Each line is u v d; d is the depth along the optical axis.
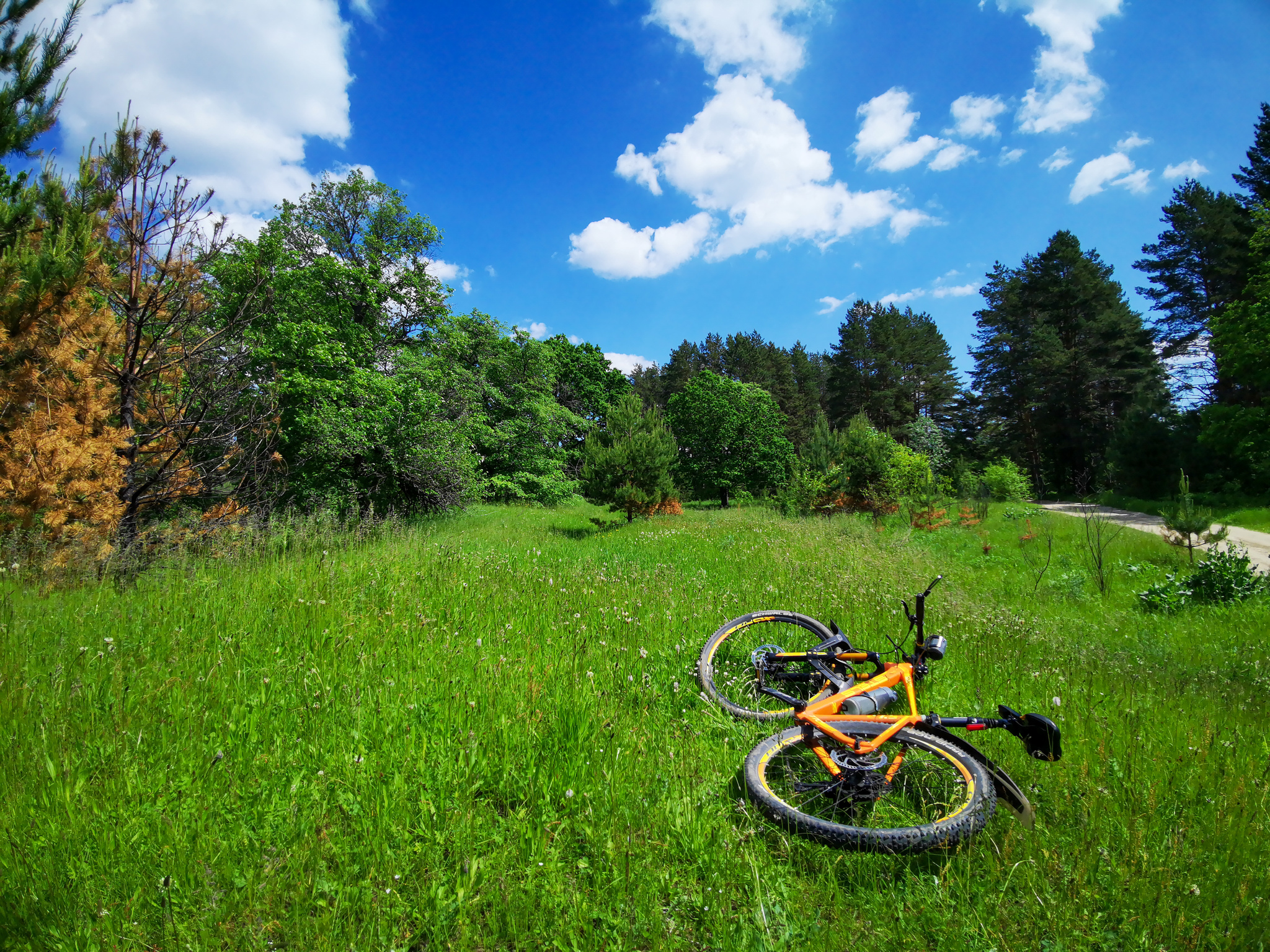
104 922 1.99
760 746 2.96
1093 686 4.46
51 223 6.90
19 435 6.28
